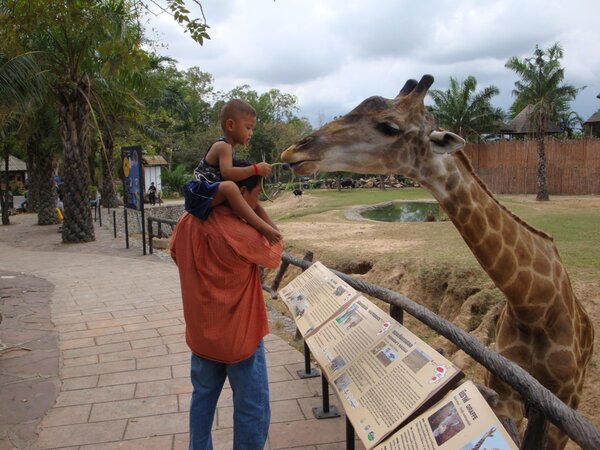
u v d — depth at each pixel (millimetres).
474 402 1903
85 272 10328
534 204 20234
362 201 25547
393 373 2449
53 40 13375
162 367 4934
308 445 3527
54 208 22266
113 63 10938
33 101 11805
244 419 2770
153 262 11422
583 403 4941
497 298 6426
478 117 32031
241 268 2645
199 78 55469
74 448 3529
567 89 24406
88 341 5750
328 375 2854
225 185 2596
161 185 38844
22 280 9516
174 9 4910
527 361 3258
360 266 9414
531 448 2039
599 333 5453
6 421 3908
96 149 23953
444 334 2773
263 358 2846
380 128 2852
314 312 3656
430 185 2957
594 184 27453
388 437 2152
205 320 2654
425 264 8055
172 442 3592
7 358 5242
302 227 14992
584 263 7086
